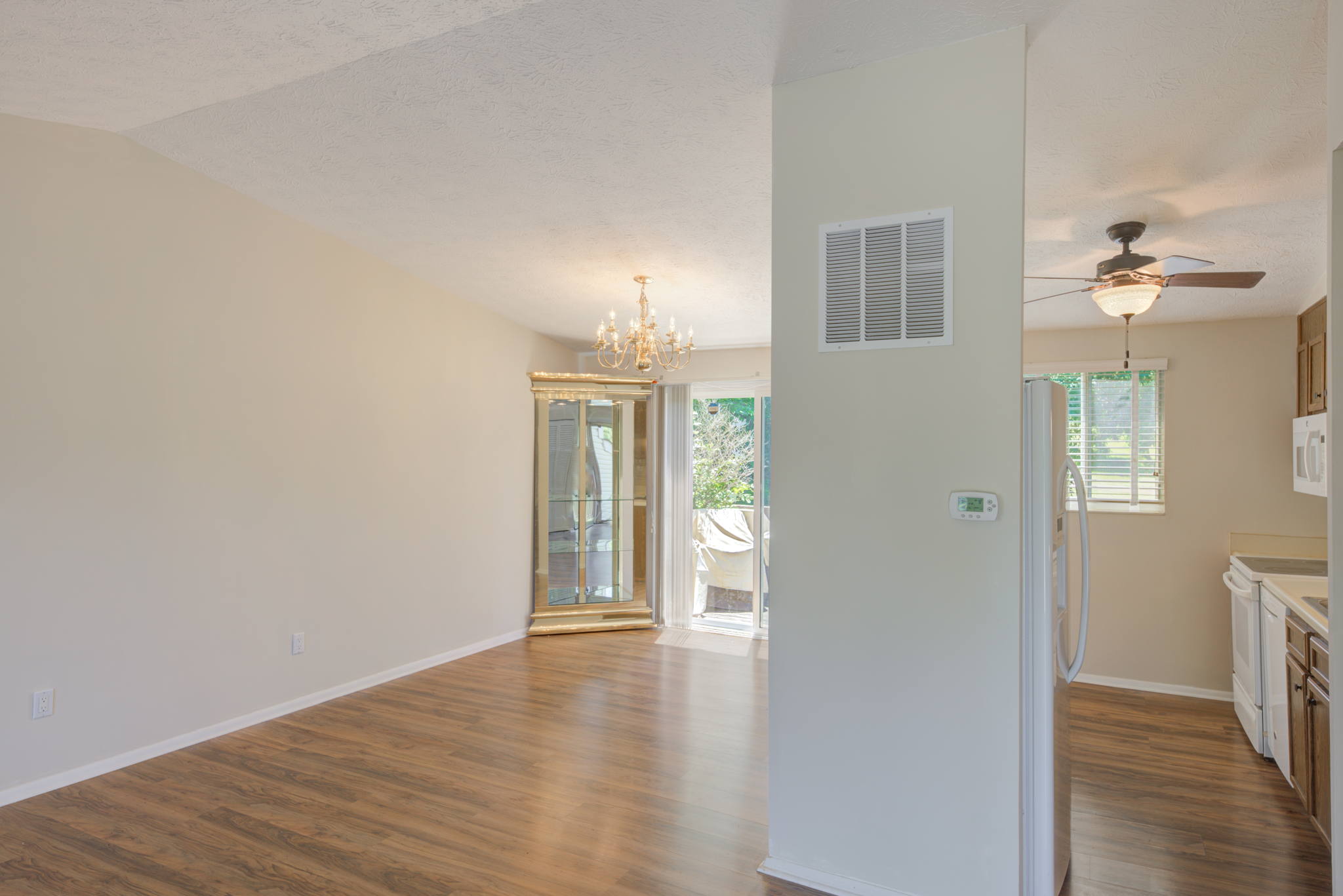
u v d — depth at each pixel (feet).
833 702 8.14
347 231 14.32
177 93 9.59
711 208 12.19
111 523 11.16
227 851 8.86
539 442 20.74
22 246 10.23
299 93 9.53
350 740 12.46
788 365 8.45
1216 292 13.82
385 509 15.89
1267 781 11.29
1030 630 7.64
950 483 7.62
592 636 20.48
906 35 7.48
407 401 16.44
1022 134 7.29
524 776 11.06
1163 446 16.31
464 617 18.17
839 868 8.06
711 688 15.52
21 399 10.19
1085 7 6.68
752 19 7.36
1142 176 9.47
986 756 7.39
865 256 8.05
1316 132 8.32
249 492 13.12
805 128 8.42
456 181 11.84
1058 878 7.95
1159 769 11.74
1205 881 8.41
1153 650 16.24
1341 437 5.77
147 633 11.60
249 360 13.15
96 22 7.88
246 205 13.04
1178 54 7.12
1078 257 12.54
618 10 7.41
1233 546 15.64
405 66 8.75
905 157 7.85
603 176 11.29
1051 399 7.68
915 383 7.80
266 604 13.41
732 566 21.54
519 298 17.84
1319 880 8.44
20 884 8.13
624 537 21.63
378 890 8.07
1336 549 5.78
